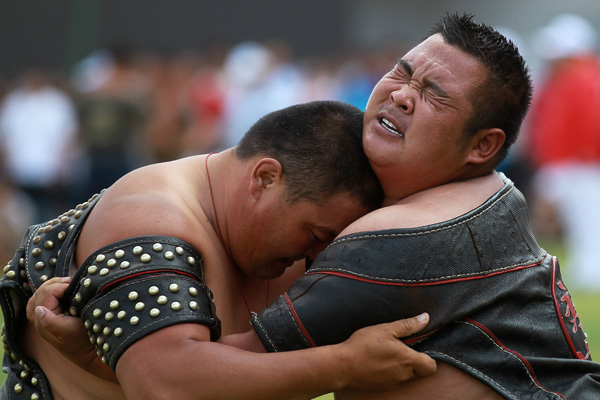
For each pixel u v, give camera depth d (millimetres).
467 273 5340
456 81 5527
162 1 33031
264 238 5926
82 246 5668
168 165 6094
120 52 20109
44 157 23062
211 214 6047
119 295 5266
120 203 5633
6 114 23562
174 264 5359
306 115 5941
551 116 18969
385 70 24859
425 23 39125
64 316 5422
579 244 18891
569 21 19391
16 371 6137
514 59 5652
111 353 5273
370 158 5762
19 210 22609
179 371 5121
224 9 34062
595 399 5410
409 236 5316
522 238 5629
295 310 5316
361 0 37844
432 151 5586
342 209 5832
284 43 33312
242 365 5113
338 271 5340
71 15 31703
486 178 5816
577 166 18594
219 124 23281
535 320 5473
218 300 5836
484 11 39031
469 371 5277
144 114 19609
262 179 5883
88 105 19297
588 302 16656
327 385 5191
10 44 31766
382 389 5422
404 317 5305
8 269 5859
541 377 5379
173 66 25172
